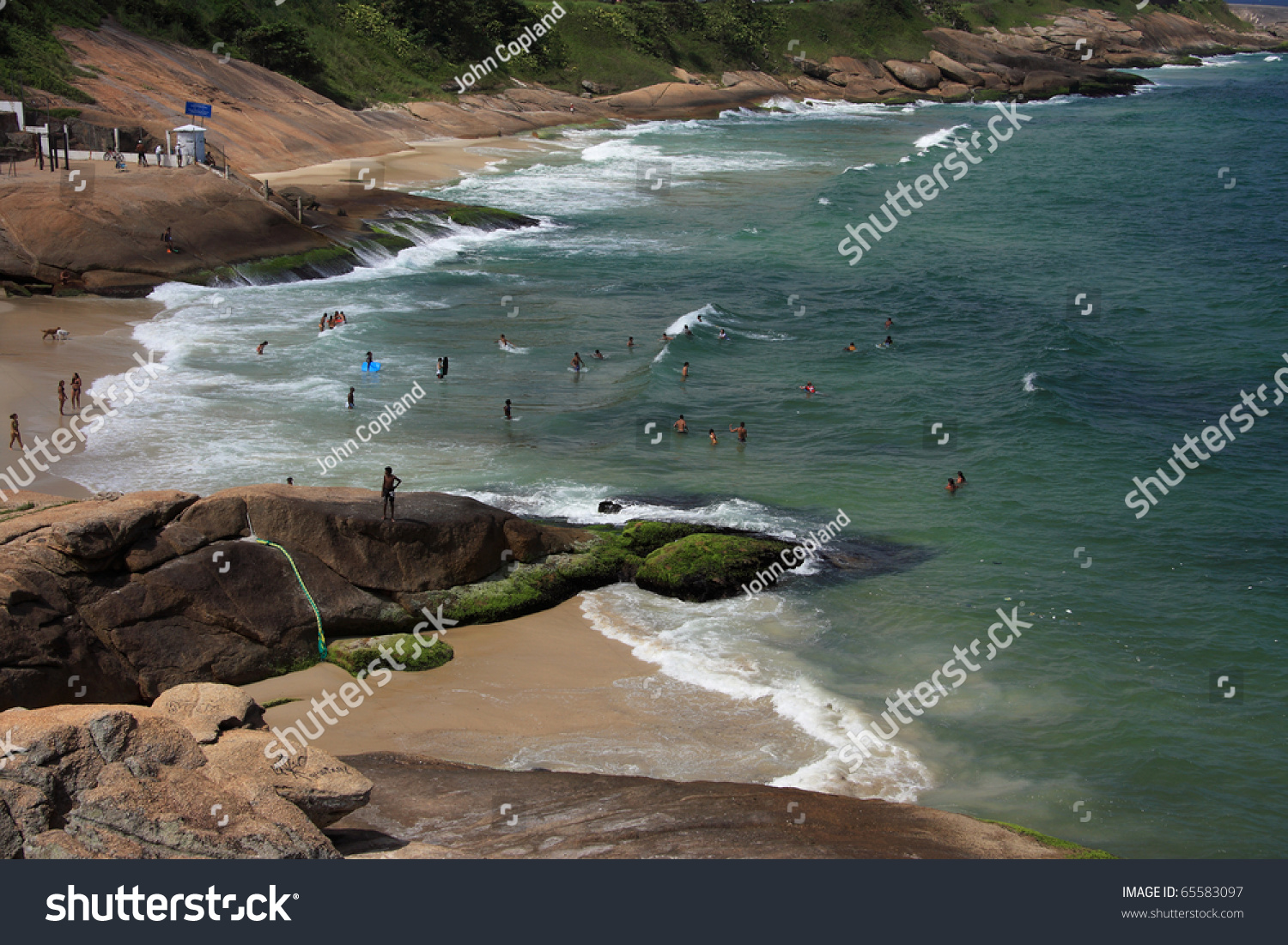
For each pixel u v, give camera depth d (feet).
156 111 223.10
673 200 252.21
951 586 82.58
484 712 64.34
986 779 58.80
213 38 284.00
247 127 248.11
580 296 168.35
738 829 46.47
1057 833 53.88
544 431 113.19
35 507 68.33
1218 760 61.05
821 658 72.28
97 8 253.24
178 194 165.68
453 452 105.70
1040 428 116.16
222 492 72.28
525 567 80.94
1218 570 84.99
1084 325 154.81
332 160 263.49
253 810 39.09
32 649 58.29
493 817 47.65
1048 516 95.40
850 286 179.22
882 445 112.27
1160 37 638.94
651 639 74.69
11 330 131.34
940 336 151.43
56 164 172.04
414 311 156.15
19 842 36.22
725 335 149.28
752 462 107.34
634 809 48.70
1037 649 73.26
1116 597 80.79
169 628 64.69
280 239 171.63
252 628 67.10
